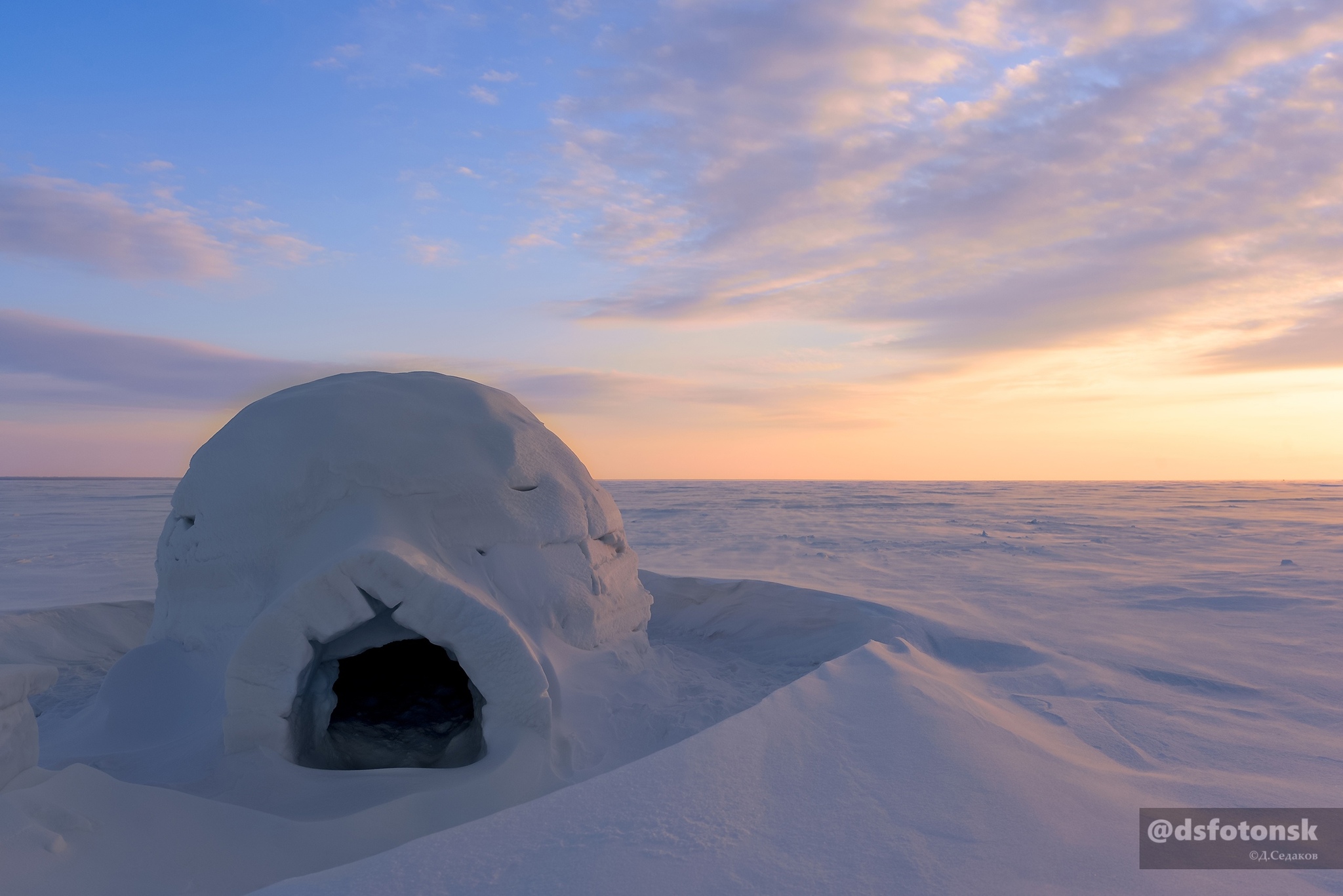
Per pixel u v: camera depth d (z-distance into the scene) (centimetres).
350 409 494
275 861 270
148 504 3744
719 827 228
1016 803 251
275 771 353
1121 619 685
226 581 473
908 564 1252
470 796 338
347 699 477
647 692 479
